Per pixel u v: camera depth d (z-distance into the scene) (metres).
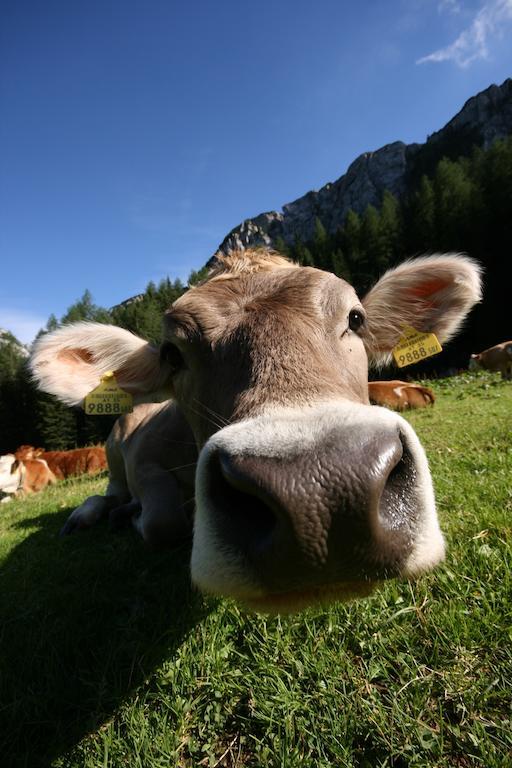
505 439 0.82
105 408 0.52
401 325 0.56
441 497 0.52
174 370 0.39
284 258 0.54
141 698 0.29
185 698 0.28
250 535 0.21
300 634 0.32
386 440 0.21
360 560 0.20
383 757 0.23
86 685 0.30
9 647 0.35
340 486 0.19
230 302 0.35
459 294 0.52
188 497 0.59
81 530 0.67
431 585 0.35
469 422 1.09
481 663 0.27
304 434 0.21
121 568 0.47
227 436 0.22
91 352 0.51
